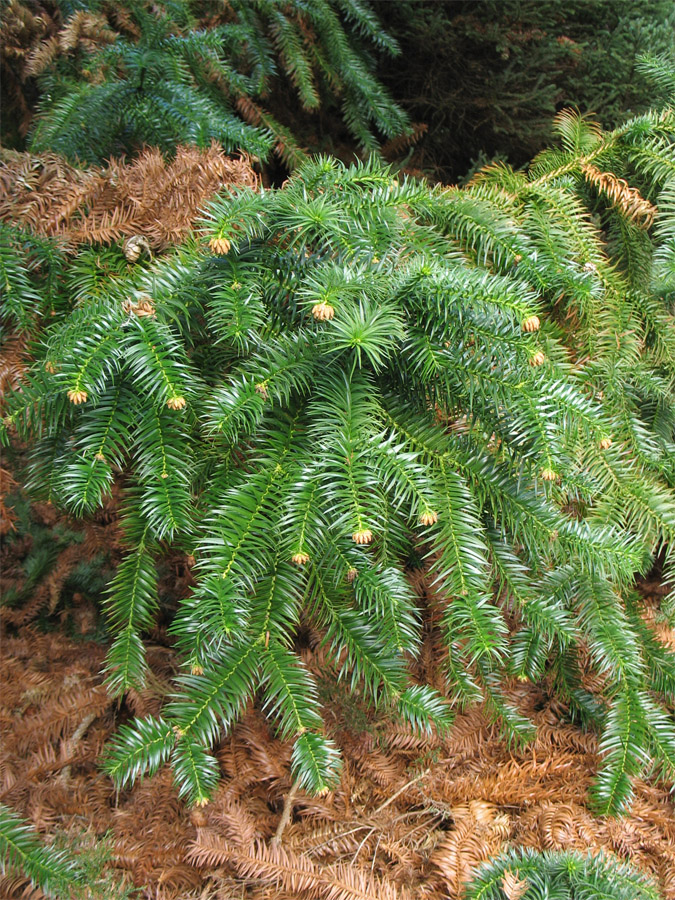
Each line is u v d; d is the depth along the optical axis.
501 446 1.26
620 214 1.63
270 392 1.16
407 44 2.19
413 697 1.26
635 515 1.48
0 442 1.17
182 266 1.22
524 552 1.37
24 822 1.31
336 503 1.15
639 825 1.41
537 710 1.58
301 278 1.23
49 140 1.58
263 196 1.20
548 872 1.29
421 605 1.45
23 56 1.79
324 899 1.30
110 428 1.17
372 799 1.44
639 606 1.57
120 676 1.24
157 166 1.40
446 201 1.35
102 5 1.80
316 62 2.00
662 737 1.41
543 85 2.17
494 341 1.19
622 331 1.55
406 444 1.19
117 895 1.24
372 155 1.34
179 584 1.58
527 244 1.35
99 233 1.35
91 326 1.17
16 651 1.59
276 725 1.46
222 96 1.90
